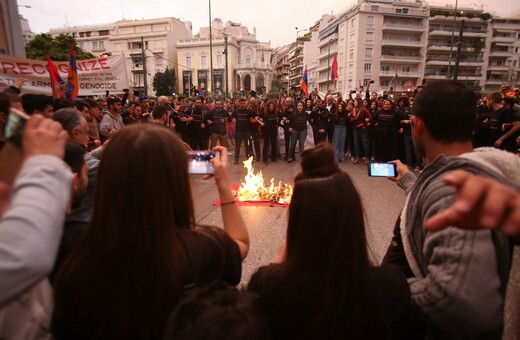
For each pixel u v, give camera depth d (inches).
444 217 22.9
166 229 40.6
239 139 384.8
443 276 41.4
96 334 40.1
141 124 44.9
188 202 45.8
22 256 29.5
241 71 3112.7
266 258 150.0
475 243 40.9
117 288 38.9
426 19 2191.2
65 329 42.0
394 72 2201.0
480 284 39.1
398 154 359.6
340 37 2336.4
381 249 158.1
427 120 54.3
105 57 325.1
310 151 48.1
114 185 39.8
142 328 39.4
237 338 32.2
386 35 2193.7
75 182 64.3
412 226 51.4
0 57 261.3
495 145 273.1
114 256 39.0
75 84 274.5
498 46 2375.7
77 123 91.6
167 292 39.8
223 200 60.4
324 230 41.6
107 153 41.3
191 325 32.9
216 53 2974.9
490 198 20.3
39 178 33.6
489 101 297.9
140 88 2896.2
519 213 19.6
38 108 144.9
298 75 3373.5
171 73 2477.9
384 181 292.4
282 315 41.9
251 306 35.8
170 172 41.7
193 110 405.4
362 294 40.9
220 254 46.3
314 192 42.4
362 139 377.7
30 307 43.3
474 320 39.4
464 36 2293.3
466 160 46.8
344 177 44.3
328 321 40.0
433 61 2263.8
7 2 270.7
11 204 32.7
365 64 2167.8
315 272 41.3
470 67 2343.8
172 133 45.0
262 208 221.0
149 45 2893.7
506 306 113.8
